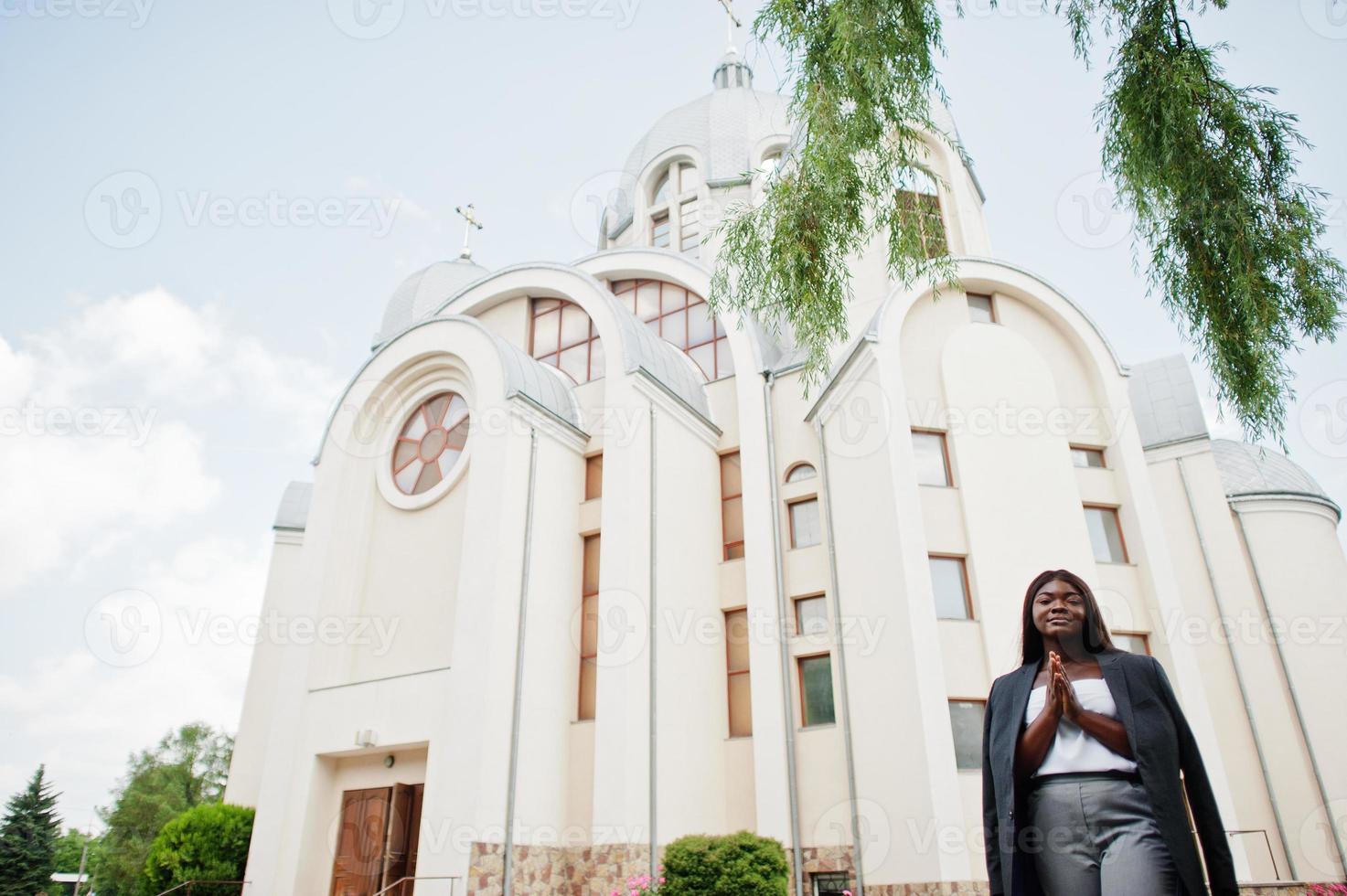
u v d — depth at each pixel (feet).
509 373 53.88
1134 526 52.08
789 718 50.70
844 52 25.39
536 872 45.19
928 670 44.55
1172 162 23.80
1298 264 22.95
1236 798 52.90
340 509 59.36
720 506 61.21
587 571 55.47
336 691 52.60
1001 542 49.42
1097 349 56.29
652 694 48.98
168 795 156.25
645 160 96.02
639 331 60.70
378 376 61.57
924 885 41.45
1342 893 38.22
